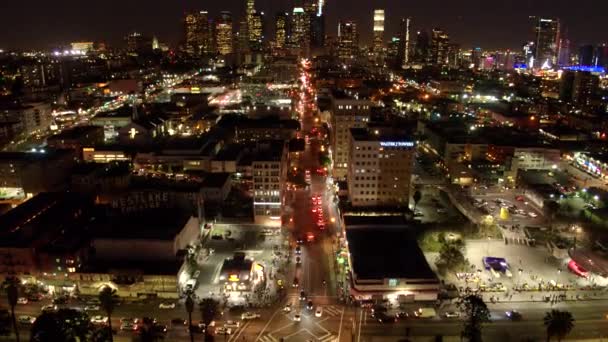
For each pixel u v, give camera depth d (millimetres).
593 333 180875
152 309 196750
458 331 182750
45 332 166250
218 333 182250
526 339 177000
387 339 178750
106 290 184375
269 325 187625
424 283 198250
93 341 172375
